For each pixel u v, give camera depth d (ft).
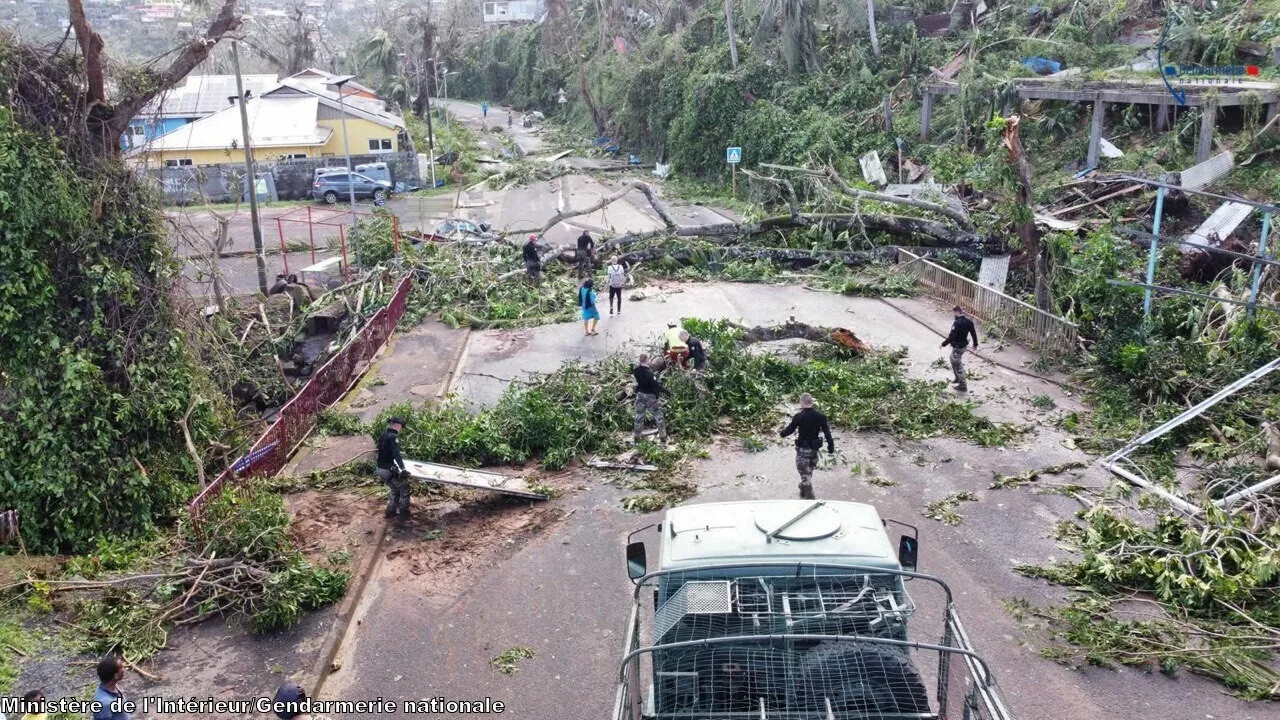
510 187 165.17
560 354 69.97
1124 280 63.46
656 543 41.24
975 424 52.54
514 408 53.21
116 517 43.80
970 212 92.27
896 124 129.80
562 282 88.69
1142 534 38.01
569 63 260.83
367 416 58.80
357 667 32.86
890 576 22.56
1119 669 30.81
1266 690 28.96
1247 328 56.08
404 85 253.03
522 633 34.71
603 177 173.17
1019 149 67.15
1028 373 60.90
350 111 168.86
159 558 40.11
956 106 120.37
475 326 79.30
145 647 33.30
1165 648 31.48
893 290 82.58
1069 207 86.02
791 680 21.58
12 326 42.91
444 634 34.86
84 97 45.27
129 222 47.03
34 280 42.78
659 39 200.23
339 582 37.14
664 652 22.24
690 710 21.91
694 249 93.50
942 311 77.00
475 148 212.84
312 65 278.26
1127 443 48.78
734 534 24.02
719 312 78.64
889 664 21.63
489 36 334.24
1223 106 89.10
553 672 32.14
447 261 91.66
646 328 75.25
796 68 152.35
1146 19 116.57
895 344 68.39
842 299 81.92
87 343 44.68
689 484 47.19
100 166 45.68
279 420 51.24
